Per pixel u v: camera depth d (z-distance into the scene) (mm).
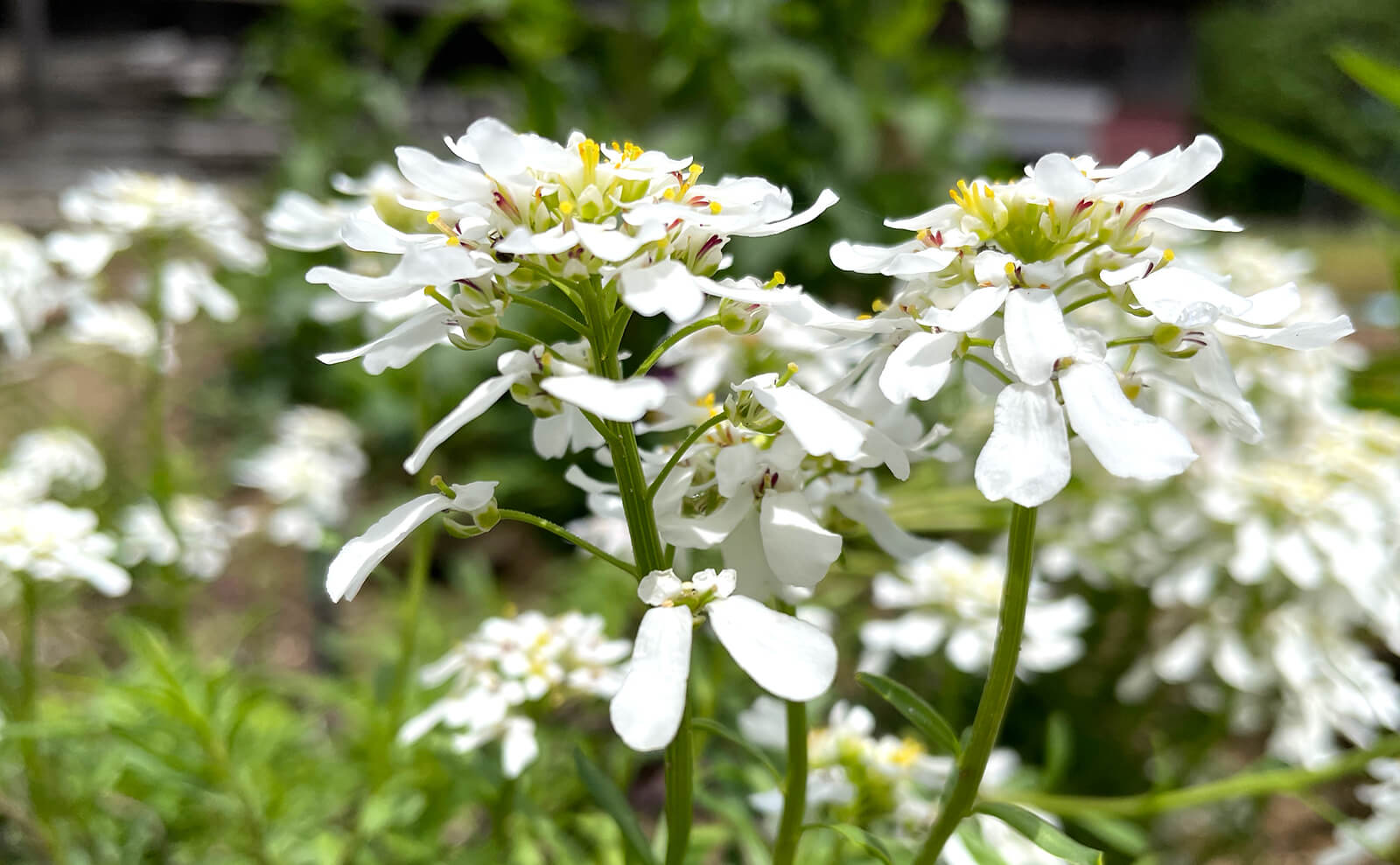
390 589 344
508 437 528
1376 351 416
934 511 279
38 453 336
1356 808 351
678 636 130
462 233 137
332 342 637
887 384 135
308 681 276
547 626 215
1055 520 320
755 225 134
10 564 211
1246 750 369
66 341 333
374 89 647
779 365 218
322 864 206
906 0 538
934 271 141
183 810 232
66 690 320
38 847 247
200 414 624
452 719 203
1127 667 336
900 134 542
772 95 535
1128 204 140
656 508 148
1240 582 286
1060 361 133
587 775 161
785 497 146
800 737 155
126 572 296
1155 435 127
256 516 500
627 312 139
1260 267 345
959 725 295
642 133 542
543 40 539
